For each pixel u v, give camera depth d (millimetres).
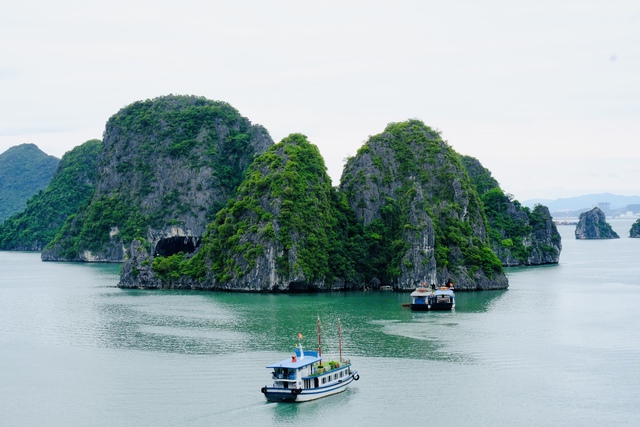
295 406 98562
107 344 137875
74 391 106375
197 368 117438
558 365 118938
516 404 99062
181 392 104938
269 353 127250
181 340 140125
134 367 118938
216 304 192500
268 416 95062
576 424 91562
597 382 109188
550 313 173000
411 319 164750
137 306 190000
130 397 103125
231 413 96062
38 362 124188
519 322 159500
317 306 187500
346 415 95062
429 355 125562
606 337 141250
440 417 94250
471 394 103250
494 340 138375
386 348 131250
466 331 148000
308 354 108000
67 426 92062
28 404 100938
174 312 177500
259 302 196625
